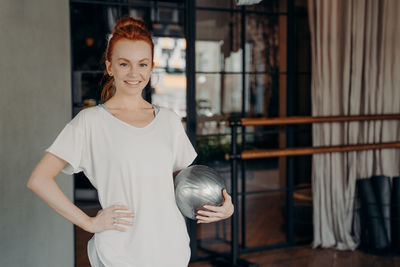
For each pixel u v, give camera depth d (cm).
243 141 383
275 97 394
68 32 282
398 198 378
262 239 393
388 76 382
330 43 368
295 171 409
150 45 144
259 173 390
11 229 237
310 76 411
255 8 378
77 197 535
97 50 437
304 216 418
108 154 139
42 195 134
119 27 143
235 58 374
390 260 345
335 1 364
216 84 368
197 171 149
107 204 140
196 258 351
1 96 228
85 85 361
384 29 378
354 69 374
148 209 140
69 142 138
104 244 139
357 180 386
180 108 902
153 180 141
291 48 390
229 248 373
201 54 359
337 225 376
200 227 417
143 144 141
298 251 371
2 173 229
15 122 239
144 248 140
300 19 403
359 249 373
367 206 373
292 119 346
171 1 471
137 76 142
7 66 232
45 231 267
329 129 374
